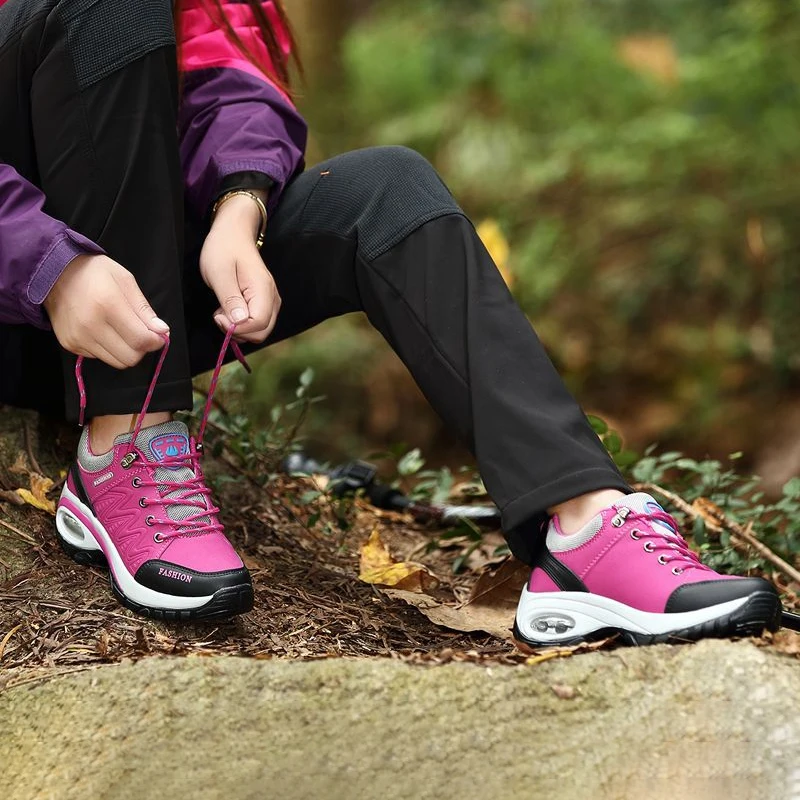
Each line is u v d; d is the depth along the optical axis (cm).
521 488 144
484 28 681
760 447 456
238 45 179
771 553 195
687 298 503
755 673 130
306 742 127
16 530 175
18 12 154
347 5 595
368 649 157
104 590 162
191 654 144
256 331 155
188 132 177
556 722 128
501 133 619
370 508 248
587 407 495
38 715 134
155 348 146
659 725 126
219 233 162
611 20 713
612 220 537
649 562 142
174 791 122
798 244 491
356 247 163
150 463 157
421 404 496
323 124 595
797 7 559
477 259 156
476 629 165
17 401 186
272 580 181
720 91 579
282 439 263
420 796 120
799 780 118
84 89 151
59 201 154
